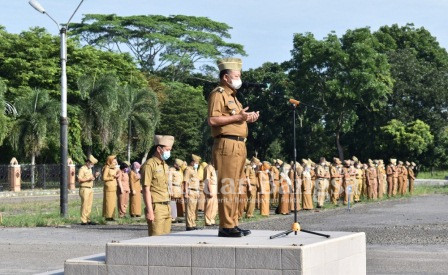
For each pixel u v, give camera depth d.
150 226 12.67
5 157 58.66
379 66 69.38
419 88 74.75
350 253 10.05
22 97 54.06
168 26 91.25
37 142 52.56
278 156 75.75
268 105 72.81
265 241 9.43
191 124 73.06
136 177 27.55
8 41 61.91
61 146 27.75
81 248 17.89
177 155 72.88
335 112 69.88
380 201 38.50
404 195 43.62
